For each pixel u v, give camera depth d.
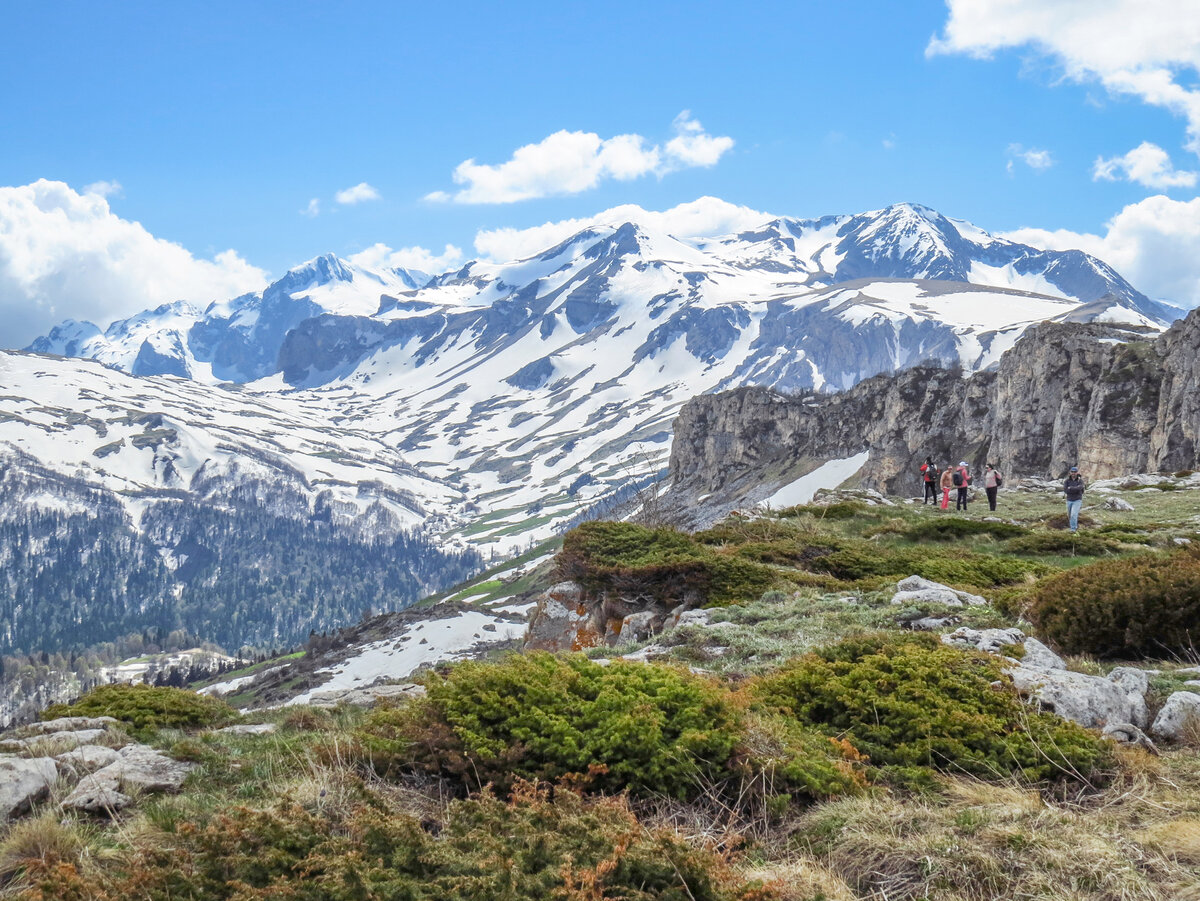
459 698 8.66
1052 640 13.73
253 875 5.77
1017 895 5.80
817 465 150.62
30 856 6.36
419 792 7.86
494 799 6.89
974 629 13.63
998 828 6.57
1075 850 6.16
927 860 6.24
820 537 29.94
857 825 6.88
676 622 21.08
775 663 12.94
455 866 5.89
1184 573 12.75
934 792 7.71
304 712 11.38
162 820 7.05
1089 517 36.09
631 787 7.61
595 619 23.78
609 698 8.47
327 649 128.75
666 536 25.95
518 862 5.93
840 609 17.44
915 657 10.08
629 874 5.86
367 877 5.62
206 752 9.11
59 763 8.22
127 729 10.64
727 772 7.82
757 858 6.72
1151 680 10.84
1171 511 36.66
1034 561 25.45
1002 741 8.28
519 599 155.00
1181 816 6.71
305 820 6.34
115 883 5.64
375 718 9.11
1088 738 8.21
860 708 9.34
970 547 30.23
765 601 20.08
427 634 119.31
